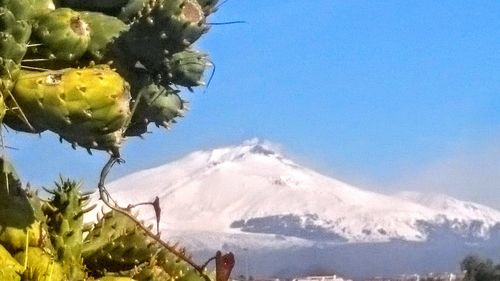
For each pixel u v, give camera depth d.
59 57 2.48
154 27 2.65
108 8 2.61
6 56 2.36
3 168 2.57
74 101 2.35
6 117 2.46
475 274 43.03
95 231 2.85
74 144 2.48
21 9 2.40
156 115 2.82
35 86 2.36
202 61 2.82
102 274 2.85
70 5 2.58
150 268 2.84
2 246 2.60
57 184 2.84
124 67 2.70
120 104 2.38
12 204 2.61
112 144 2.48
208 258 2.82
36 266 2.61
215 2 2.84
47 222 2.77
